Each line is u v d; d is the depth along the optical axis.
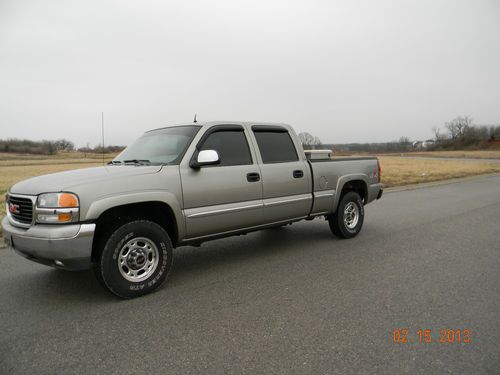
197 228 4.33
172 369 2.53
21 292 4.02
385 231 6.96
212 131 4.64
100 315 3.42
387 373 2.46
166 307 3.58
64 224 3.47
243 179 4.74
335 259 5.16
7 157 80.31
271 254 5.47
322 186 5.80
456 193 13.27
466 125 117.56
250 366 2.56
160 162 4.37
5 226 3.90
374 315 3.34
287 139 5.55
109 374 2.49
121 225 3.82
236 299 3.76
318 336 2.97
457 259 5.08
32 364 2.61
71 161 60.91
